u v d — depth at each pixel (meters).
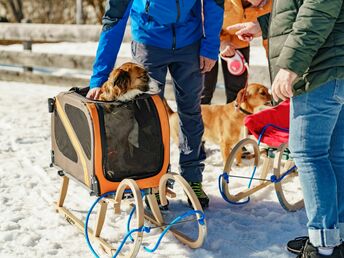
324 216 2.55
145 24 3.51
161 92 3.58
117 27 3.31
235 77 5.13
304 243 2.95
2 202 3.95
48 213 3.75
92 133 2.92
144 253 3.08
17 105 7.86
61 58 9.16
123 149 3.04
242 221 3.56
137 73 3.20
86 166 3.05
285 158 3.99
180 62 3.60
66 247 3.20
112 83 3.11
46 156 5.22
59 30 9.23
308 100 2.51
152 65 3.56
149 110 3.12
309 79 2.45
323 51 2.42
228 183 4.12
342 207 2.73
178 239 3.25
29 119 6.93
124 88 3.11
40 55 9.46
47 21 22.59
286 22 2.55
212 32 3.53
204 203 3.75
